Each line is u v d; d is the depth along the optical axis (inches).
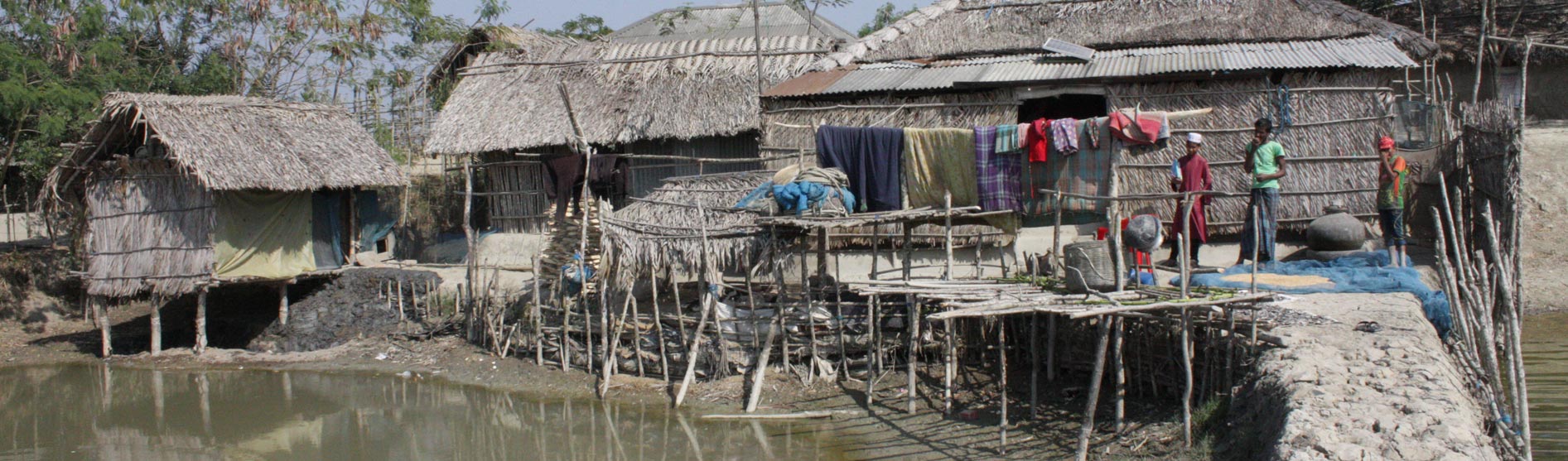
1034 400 364.5
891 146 470.0
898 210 459.5
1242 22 547.2
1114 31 564.4
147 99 552.4
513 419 438.6
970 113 514.9
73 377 545.3
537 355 506.9
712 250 439.8
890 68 561.6
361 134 646.5
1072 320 399.5
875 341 438.0
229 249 572.4
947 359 388.8
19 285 661.9
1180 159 441.1
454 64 882.8
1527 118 768.9
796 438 385.7
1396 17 784.9
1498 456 247.4
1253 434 285.3
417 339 565.6
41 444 430.3
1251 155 443.5
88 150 578.2
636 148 664.4
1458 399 265.0
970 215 450.9
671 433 403.5
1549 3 768.9
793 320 448.5
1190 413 335.0
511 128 682.2
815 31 956.6
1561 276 511.2
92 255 582.2
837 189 456.1
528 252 698.8
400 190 798.5
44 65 645.9
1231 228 488.4
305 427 443.5
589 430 416.5
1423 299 366.6
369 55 862.5
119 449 422.0
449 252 749.9
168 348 608.7
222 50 830.5
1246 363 322.0
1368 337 312.7
